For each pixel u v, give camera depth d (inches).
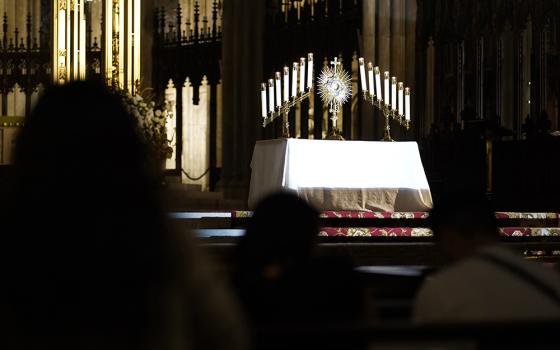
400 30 680.4
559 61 601.3
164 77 853.8
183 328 68.6
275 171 483.2
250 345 72.1
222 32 769.6
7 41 970.7
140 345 66.9
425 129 669.3
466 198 140.6
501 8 619.8
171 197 75.4
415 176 502.0
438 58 658.2
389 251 344.8
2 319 66.6
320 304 119.0
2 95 882.1
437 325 79.2
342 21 705.0
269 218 125.0
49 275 66.8
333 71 524.1
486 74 629.3
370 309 124.8
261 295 119.5
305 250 125.3
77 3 626.5
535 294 113.2
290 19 742.5
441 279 118.3
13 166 70.6
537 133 572.4
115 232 68.1
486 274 115.8
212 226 483.2
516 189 578.2
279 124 754.8
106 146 70.3
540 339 82.7
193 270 70.6
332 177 482.9
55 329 66.1
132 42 629.9
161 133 552.7
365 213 474.6
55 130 69.9
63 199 68.7
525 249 351.3
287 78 517.3
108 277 67.0
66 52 622.5
